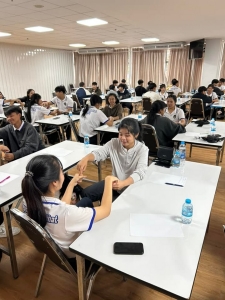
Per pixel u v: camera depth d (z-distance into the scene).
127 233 1.13
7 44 8.80
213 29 6.06
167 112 3.72
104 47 10.32
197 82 9.42
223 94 7.32
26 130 2.60
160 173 1.80
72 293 1.58
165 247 1.04
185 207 1.24
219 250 1.94
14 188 1.60
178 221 1.22
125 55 10.55
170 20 4.93
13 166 2.01
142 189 1.56
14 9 3.93
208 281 1.65
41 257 1.90
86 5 3.76
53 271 1.76
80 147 2.54
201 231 1.15
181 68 9.56
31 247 2.00
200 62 9.14
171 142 2.99
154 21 5.00
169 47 8.88
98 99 3.64
